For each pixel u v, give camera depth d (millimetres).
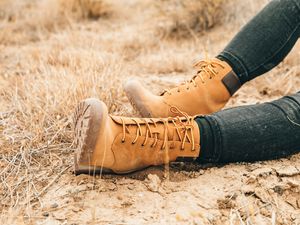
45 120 1488
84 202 1081
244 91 1814
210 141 1156
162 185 1144
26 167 1252
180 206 1077
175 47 2408
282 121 1181
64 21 2988
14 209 1072
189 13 2627
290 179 1187
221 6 2596
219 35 2467
